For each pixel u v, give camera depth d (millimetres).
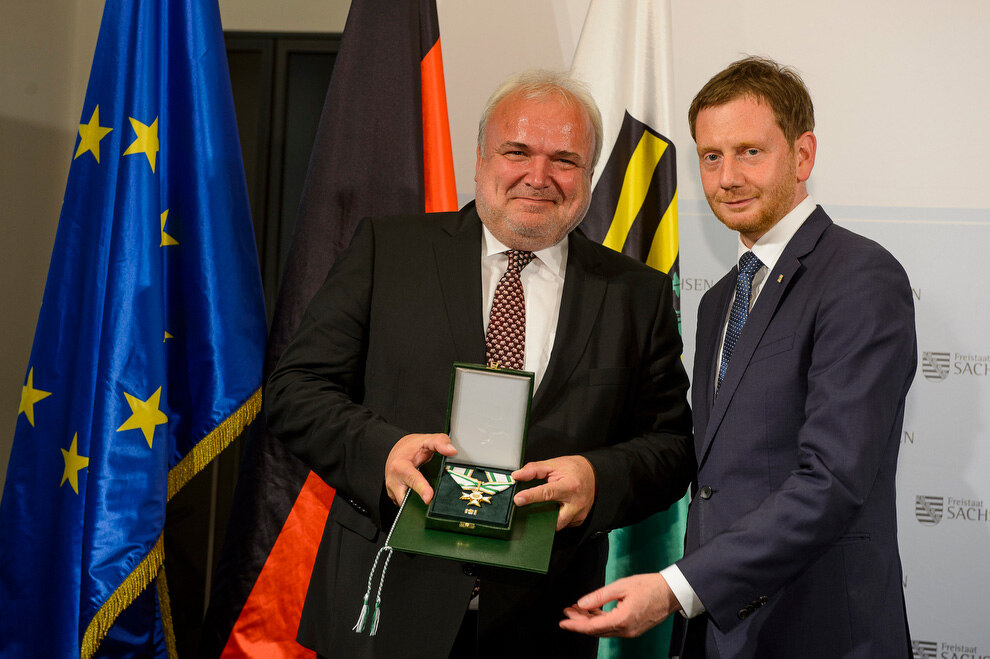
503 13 2576
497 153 1599
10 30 2576
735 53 2494
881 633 1376
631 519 1509
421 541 1223
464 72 2578
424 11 2260
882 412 1365
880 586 1397
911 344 1436
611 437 1565
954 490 2311
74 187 1976
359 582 1474
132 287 1882
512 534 1257
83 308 1920
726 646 1436
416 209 2125
